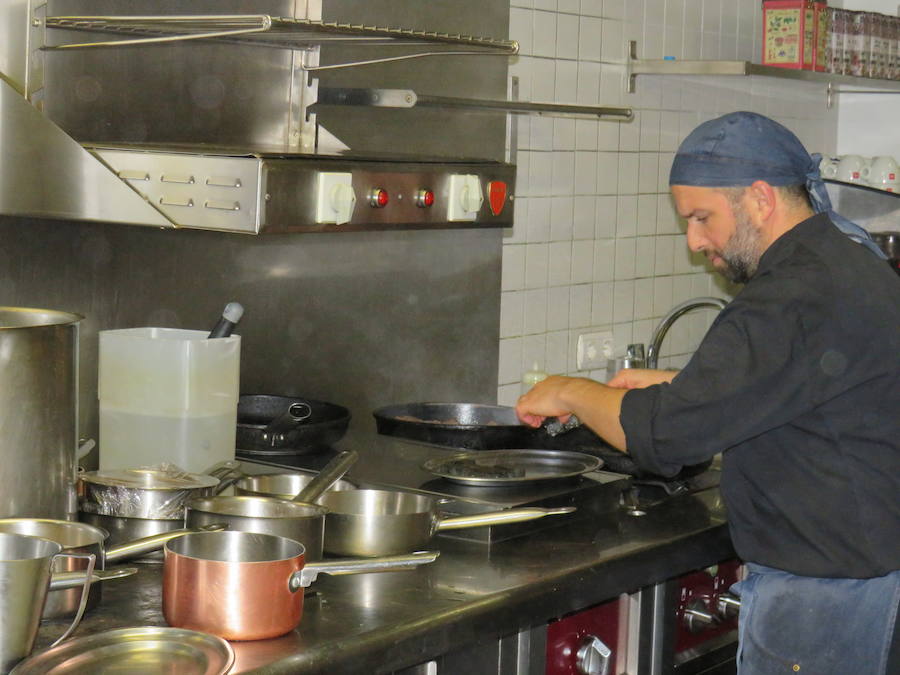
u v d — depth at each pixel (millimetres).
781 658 1852
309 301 2559
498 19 2885
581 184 3225
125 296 2236
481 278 2955
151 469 1880
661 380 2150
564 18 3090
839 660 1817
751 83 3824
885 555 1775
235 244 2404
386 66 2604
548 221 3133
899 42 4000
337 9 2469
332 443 2332
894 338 1738
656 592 2057
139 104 2123
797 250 1789
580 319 3291
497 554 1854
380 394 2740
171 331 2203
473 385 2975
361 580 1697
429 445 2400
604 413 1831
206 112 2234
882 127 4199
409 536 1742
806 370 1707
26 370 1578
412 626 1514
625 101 3334
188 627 1423
